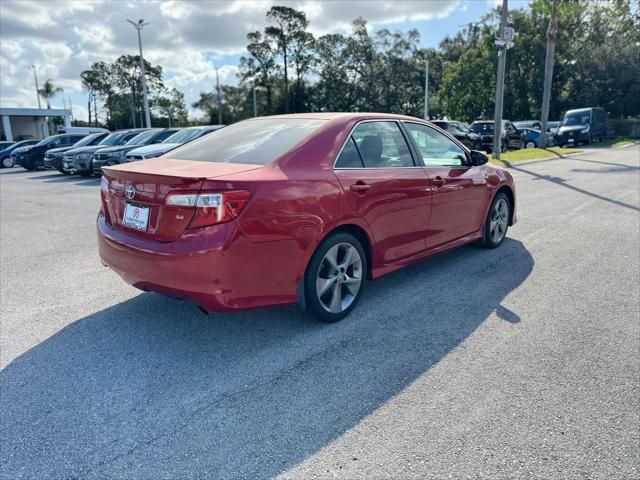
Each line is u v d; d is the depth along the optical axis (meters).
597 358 3.12
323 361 3.12
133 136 17.53
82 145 19.06
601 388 2.77
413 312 3.88
